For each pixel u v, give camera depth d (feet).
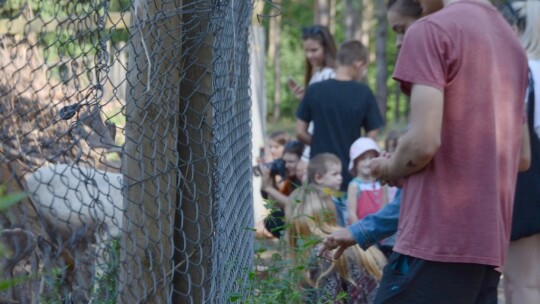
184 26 11.81
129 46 11.24
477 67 11.35
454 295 11.47
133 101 11.22
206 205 12.19
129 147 11.29
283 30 138.41
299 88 28.43
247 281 14.58
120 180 11.57
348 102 24.12
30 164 10.83
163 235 11.57
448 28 11.32
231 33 13.91
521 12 16.84
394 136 24.06
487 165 11.35
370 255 15.60
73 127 10.78
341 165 23.73
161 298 11.53
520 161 12.95
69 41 10.68
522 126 12.26
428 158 11.18
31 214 10.96
